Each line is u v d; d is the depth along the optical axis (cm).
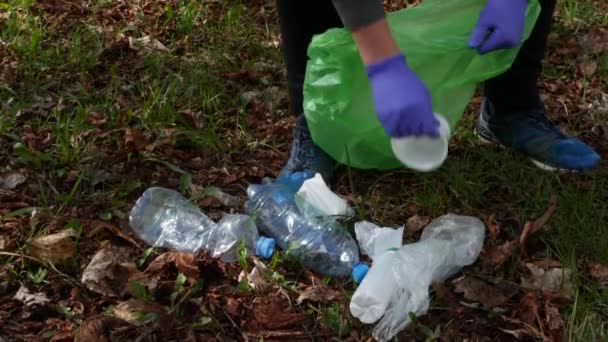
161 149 273
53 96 302
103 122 284
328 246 226
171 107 291
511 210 248
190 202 245
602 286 219
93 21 357
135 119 290
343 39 223
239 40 348
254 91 312
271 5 378
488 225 240
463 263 225
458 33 226
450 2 231
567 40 348
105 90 307
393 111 178
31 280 216
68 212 241
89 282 213
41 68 315
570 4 370
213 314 209
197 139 278
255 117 297
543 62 334
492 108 274
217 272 220
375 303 204
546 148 262
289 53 253
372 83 184
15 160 261
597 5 378
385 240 225
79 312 207
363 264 218
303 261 224
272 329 206
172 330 203
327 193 242
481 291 216
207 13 368
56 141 273
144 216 240
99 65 325
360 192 255
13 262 221
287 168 257
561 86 320
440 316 211
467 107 299
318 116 238
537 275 222
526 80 263
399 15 230
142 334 198
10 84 305
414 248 219
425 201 249
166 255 223
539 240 236
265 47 345
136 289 208
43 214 237
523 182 257
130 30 352
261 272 219
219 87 312
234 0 374
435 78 228
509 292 217
